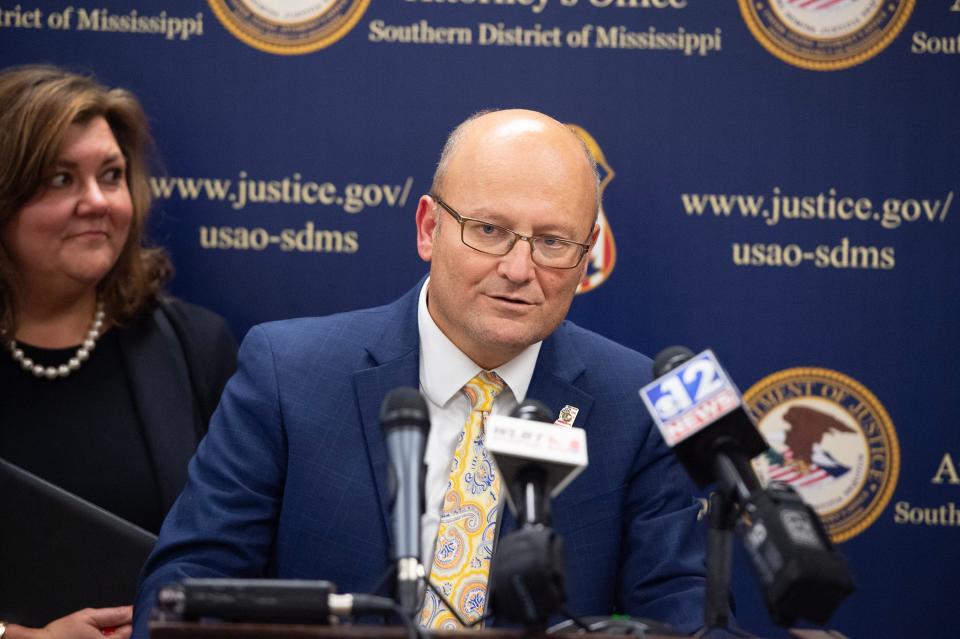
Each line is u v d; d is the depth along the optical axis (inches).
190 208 185.5
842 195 185.8
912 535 185.9
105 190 170.4
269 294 186.9
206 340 177.3
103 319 173.3
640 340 186.7
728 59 184.9
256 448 133.9
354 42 184.9
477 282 124.7
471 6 184.5
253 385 137.1
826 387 186.2
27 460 164.2
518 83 185.0
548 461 91.7
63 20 183.2
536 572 85.3
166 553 127.9
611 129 185.5
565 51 184.9
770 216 185.8
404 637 84.1
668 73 185.3
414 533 88.0
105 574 157.9
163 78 184.2
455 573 126.8
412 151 185.8
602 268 186.2
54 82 168.1
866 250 185.9
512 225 123.6
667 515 135.5
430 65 184.9
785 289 186.1
